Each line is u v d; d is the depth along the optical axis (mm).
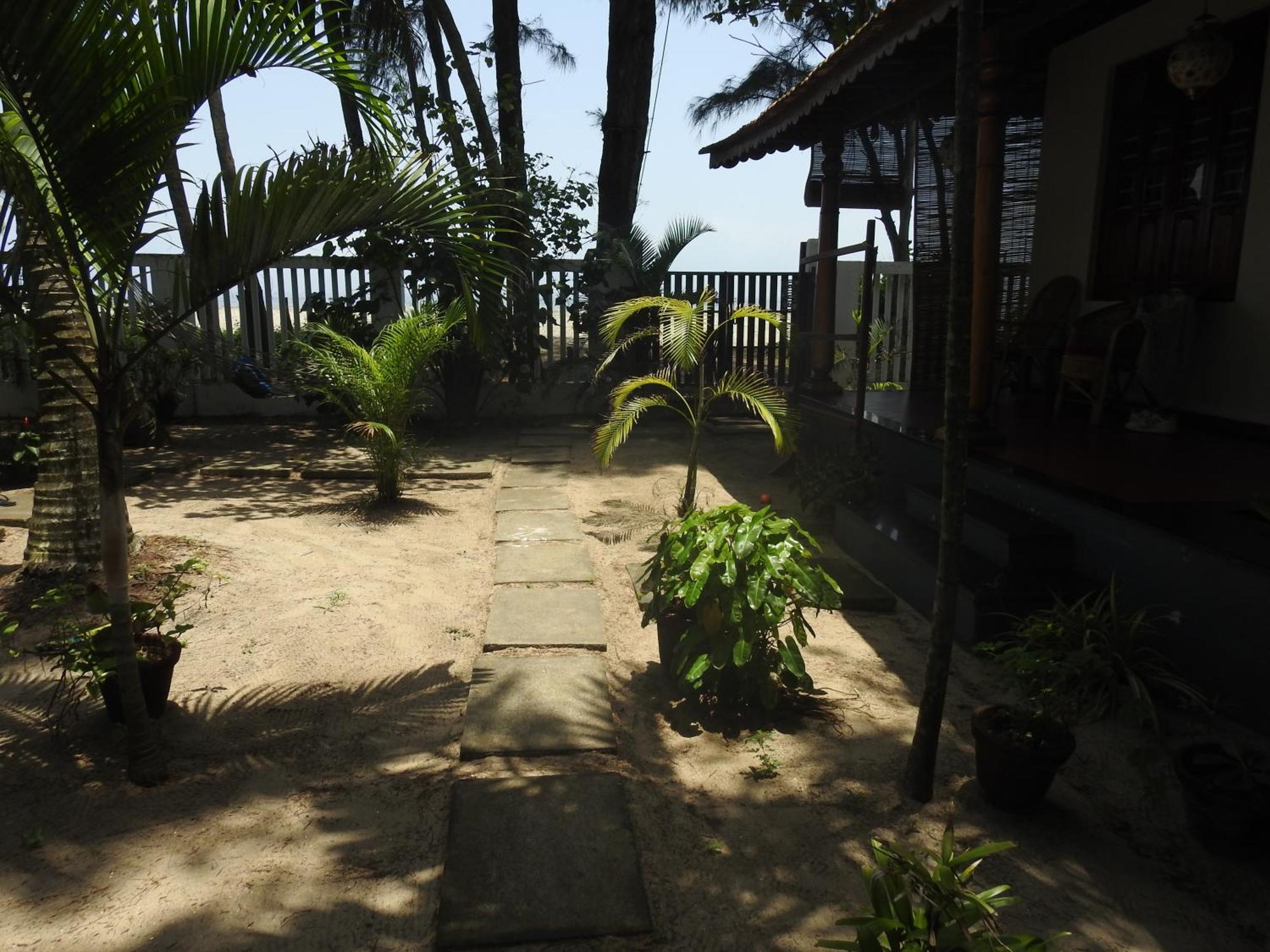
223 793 3361
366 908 2736
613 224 12805
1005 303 9234
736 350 12555
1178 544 4027
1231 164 6566
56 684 4191
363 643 4762
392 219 3709
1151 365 7270
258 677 4352
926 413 7871
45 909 2721
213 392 11938
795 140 9328
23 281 3416
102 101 3002
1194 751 3225
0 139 3031
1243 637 3713
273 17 3299
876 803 3334
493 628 4887
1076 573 4773
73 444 5375
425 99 10844
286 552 6277
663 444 10664
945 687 3273
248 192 3295
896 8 5309
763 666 3938
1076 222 7980
